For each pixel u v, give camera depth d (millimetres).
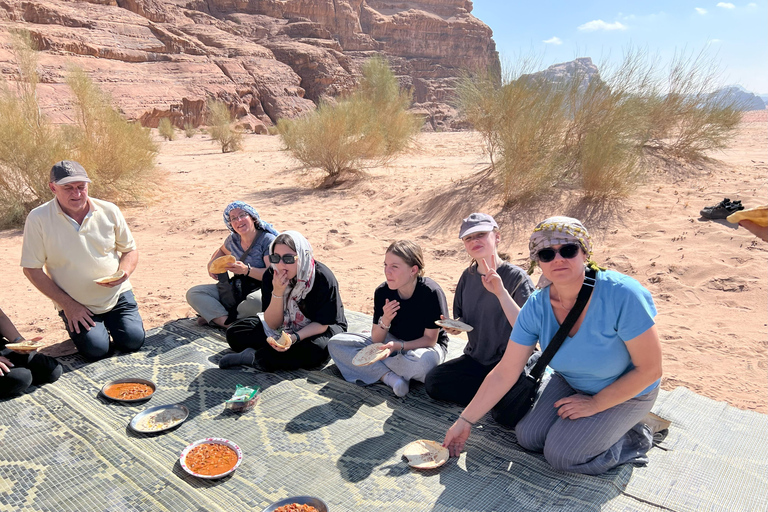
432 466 3049
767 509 2727
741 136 17625
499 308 3578
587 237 2629
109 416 3639
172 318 5836
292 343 4254
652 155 11180
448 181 11414
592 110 10570
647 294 2719
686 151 11453
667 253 7102
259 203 11656
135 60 45250
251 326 4434
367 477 3016
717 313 5816
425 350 3973
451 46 86688
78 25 43781
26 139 11102
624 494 2846
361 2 84000
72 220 4324
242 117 48188
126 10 48688
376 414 3684
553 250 2611
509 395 3332
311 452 3248
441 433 3461
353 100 15977
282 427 3516
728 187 9148
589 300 2715
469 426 3115
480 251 3439
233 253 5148
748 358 4891
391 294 4043
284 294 4297
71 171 4207
